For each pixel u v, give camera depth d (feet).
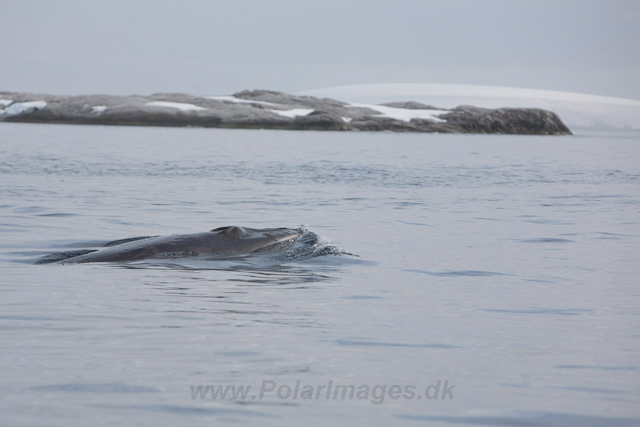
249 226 163.02
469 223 177.47
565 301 91.20
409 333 72.28
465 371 59.00
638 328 76.59
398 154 530.27
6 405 47.57
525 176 345.72
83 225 158.81
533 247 140.87
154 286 95.25
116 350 62.69
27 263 113.39
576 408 50.37
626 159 525.34
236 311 80.64
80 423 44.68
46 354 60.90
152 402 49.11
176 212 185.68
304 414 47.83
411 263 120.16
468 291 97.25
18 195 215.51
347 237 149.69
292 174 325.42
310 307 84.17
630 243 147.33
